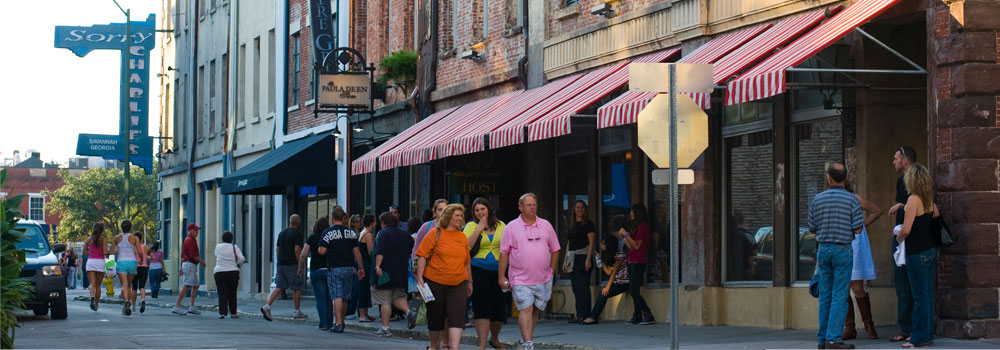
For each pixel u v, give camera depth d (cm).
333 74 3784
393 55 3719
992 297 1727
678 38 2408
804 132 2130
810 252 2112
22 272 2891
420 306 2455
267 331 2481
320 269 2695
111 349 1944
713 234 2345
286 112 4753
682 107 1608
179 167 6194
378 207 3969
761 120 2234
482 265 1919
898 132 1973
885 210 1967
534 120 2445
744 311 2258
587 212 2602
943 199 1755
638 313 2477
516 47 3092
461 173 3070
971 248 1722
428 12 3588
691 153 1606
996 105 1728
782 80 1703
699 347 1864
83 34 6588
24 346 2008
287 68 4772
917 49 1981
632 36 2578
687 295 2381
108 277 5025
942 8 1758
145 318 3036
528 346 1845
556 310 2891
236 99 5350
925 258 1658
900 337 1752
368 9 4134
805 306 2103
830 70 1755
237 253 3291
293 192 4684
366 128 4050
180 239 6194
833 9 1939
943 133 1756
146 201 12681
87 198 12562
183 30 6247
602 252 2553
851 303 1811
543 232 1856
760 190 2244
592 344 2056
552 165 2980
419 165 3566
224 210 5478
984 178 1723
